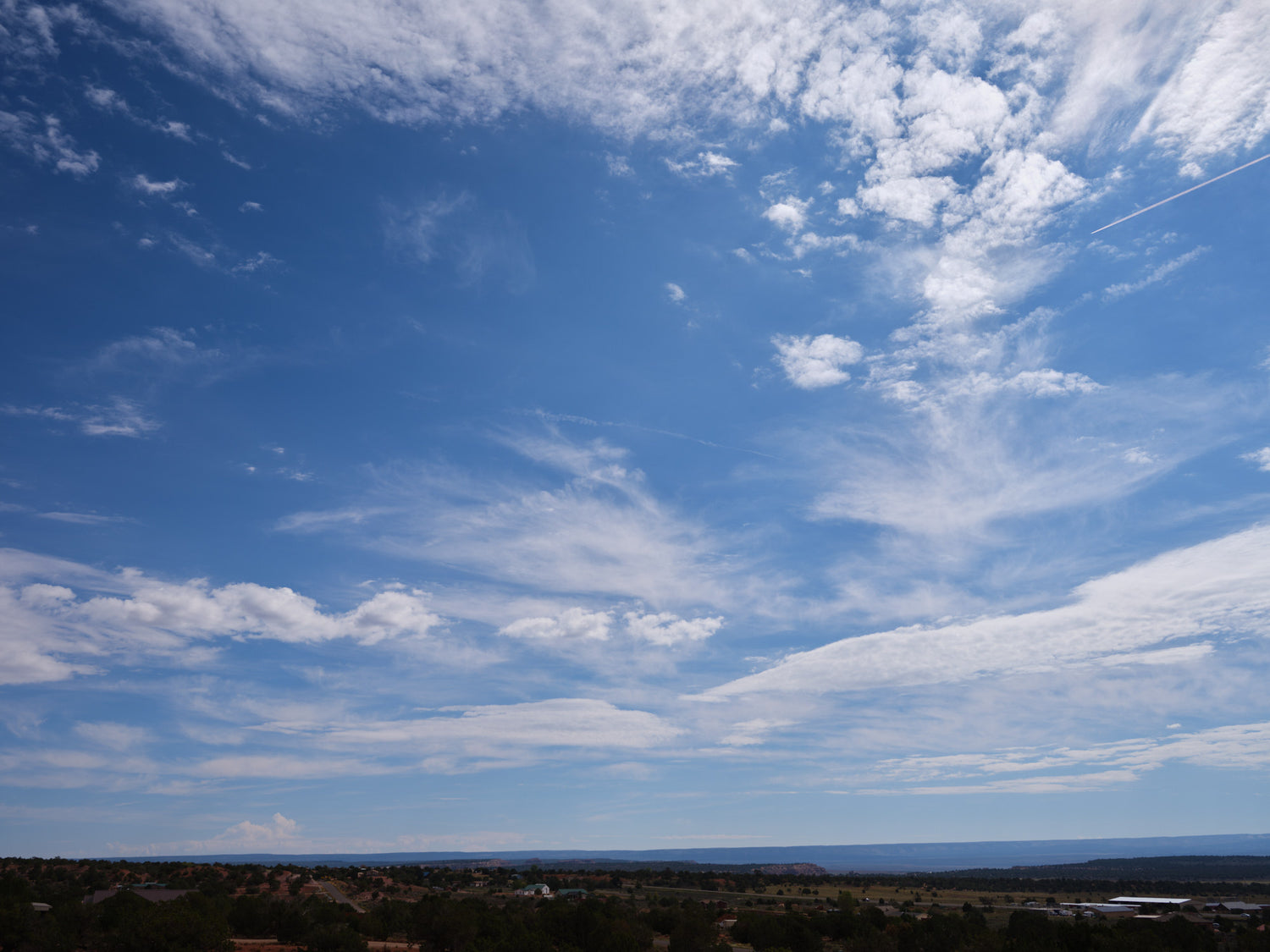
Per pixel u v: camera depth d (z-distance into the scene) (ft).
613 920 369.09
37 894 381.40
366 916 402.31
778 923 397.39
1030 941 338.34
